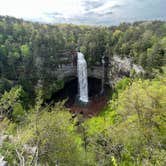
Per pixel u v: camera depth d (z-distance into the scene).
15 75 65.75
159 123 23.30
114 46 80.94
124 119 26.42
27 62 68.06
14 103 38.97
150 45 66.94
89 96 83.19
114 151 26.05
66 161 24.47
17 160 19.33
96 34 87.38
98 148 29.62
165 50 55.72
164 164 15.32
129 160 24.06
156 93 24.41
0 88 57.22
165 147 21.38
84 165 26.11
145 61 62.50
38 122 25.09
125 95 26.28
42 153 22.97
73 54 81.25
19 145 20.80
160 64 56.16
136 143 23.75
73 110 73.75
